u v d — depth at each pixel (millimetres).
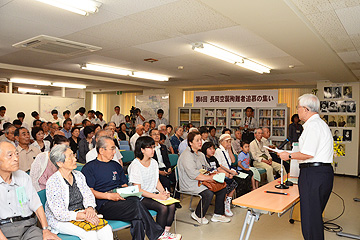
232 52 5312
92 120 9547
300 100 2787
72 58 6027
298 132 8078
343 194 6035
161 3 3000
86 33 4160
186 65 6617
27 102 9609
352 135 8141
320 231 2594
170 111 11125
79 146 4676
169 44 4754
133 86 10852
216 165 4691
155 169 3350
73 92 12633
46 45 4527
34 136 4488
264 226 4000
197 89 11406
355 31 3725
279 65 6430
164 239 3010
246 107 9602
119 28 3895
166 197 3129
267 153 6207
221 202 4105
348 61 5500
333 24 3457
